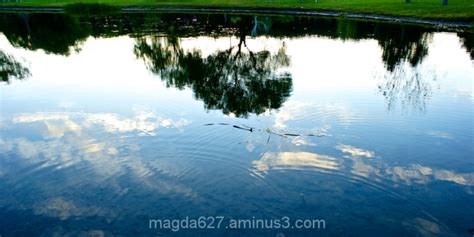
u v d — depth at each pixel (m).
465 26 26.77
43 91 12.99
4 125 9.77
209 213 6.03
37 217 5.96
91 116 10.29
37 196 6.54
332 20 34.16
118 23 36.03
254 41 24.16
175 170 7.30
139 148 8.24
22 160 7.79
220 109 10.72
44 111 10.84
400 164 7.30
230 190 6.62
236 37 26.06
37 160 7.78
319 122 9.52
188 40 24.66
